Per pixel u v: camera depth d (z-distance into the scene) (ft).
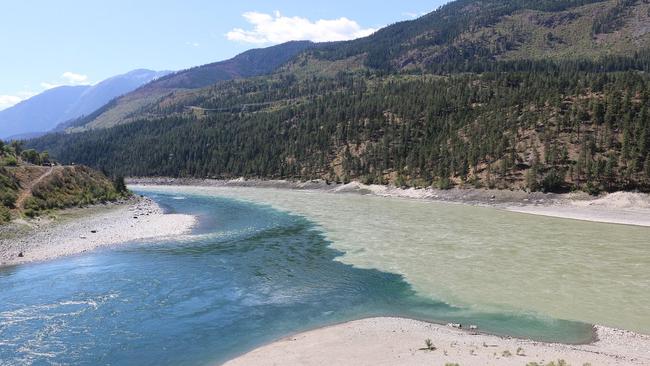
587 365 67.82
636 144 300.61
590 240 179.52
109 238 187.21
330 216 259.60
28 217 201.46
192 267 142.82
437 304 107.76
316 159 550.77
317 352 78.79
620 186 283.59
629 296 111.04
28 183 244.63
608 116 331.98
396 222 231.50
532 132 368.89
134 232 202.80
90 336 88.84
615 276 127.85
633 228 211.41
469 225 219.20
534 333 90.02
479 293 114.93
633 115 331.77
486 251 160.15
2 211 191.31
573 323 95.14
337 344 82.58
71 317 98.94
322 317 100.12
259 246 175.73
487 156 369.50
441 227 213.46
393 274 133.08
